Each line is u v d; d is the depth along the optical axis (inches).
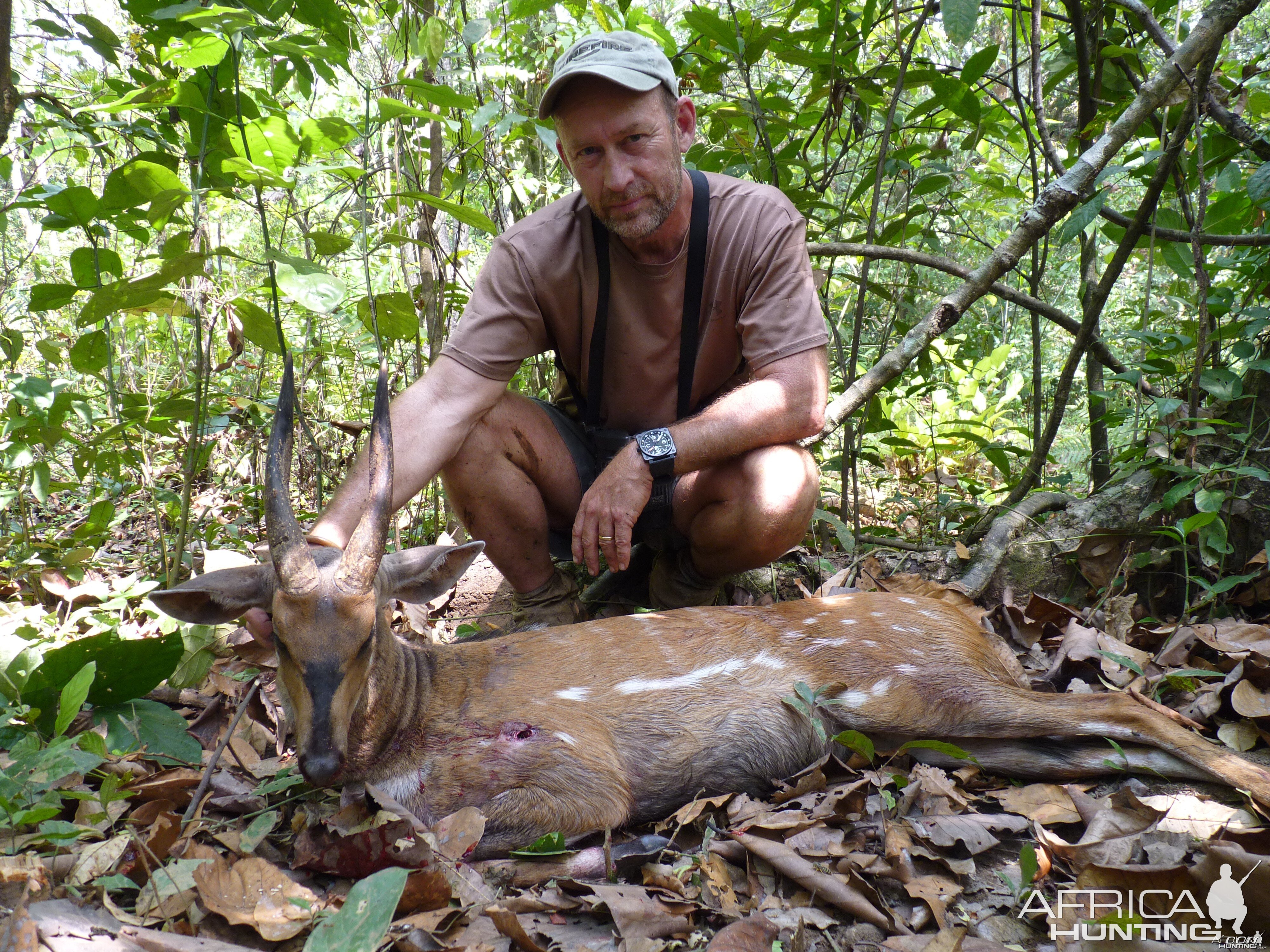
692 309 57.4
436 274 82.4
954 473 96.4
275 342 56.9
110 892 36.8
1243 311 62.3
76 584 63.5
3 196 89.5
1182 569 63.4
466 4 78.3
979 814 42.8
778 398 54.8
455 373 55.9
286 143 55.2
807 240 79.8
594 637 51.3
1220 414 65.8
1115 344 108.9
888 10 74.8
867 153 99.4
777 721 49.1
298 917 35.5
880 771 45.6
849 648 50.5
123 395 65.0
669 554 65.4
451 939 35.9
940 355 92.0
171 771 46.5
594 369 59.5
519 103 66.4
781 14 84.3
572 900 38.6
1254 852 39.0
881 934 36.2
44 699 45.7
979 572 64.8
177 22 54.8
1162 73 60.4
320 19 56.1
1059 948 34.6
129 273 83.3
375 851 39.7
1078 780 47.0
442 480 62.6
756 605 56.8
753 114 73.9
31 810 36.6
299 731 41.6
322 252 57.5
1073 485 91.8
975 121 71.2
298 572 42.4
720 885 39.0
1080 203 64.1
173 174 52.0
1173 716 47.1
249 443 96.0
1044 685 55.0
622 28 72.2
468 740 46.3
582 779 45.2
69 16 58.3
